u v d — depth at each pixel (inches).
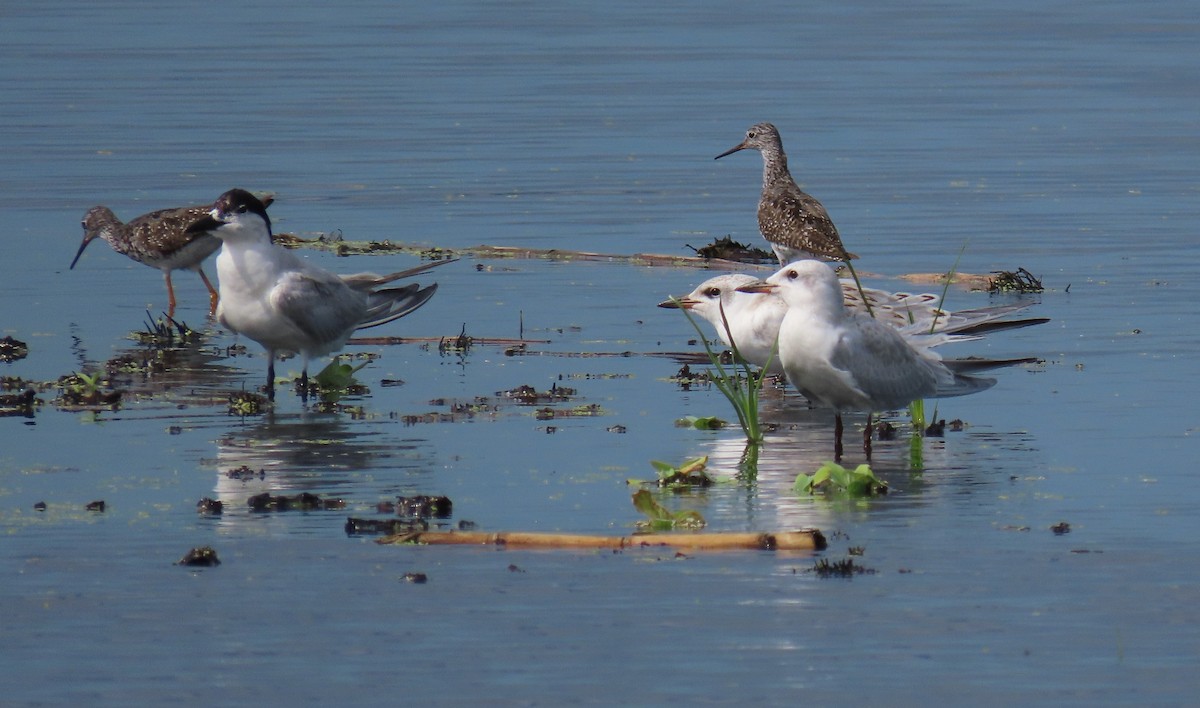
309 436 631.8
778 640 433.1
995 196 1172.5
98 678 412.8
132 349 788.6
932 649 427.8
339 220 1100.5
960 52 1990.7
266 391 703.7
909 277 921.5
